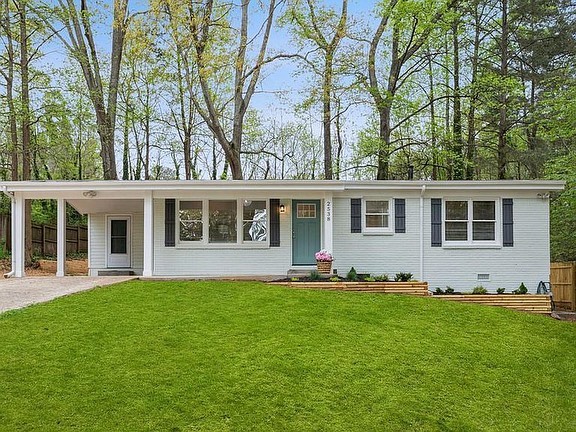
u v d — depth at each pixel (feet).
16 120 69.77
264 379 24.47
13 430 18.79
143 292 41.16
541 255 53.93
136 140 104.78
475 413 23.99
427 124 85.25
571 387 28.37
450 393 25.64
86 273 65.82
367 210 54.60
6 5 66.13
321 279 49.57
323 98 74.49
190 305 37.14
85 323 31.40
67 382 22.81
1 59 69.15
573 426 23.81
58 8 67.87
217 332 30.86
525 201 54.13
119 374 23.89
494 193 54.13
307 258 55.47
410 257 54.13
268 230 55.26
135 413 20.57
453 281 53.98
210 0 64.44
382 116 75.61
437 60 83.30
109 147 74.69
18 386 22.21
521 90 74.02
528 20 76.13
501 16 78.54
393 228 54.19
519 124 81.20
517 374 29.22
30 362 24.77
